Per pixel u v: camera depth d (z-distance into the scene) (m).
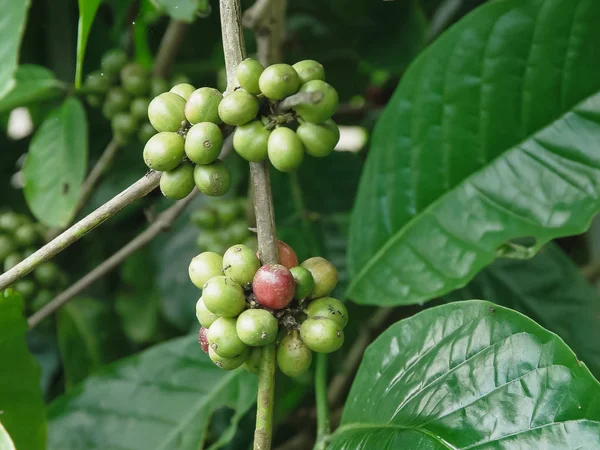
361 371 0.31
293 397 0.48
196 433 0.38
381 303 0.36
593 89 0.33
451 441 0.25
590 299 0.40
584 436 0.23
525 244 0.41
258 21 0.42
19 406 0.32
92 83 0.47
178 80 0.48
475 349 0.27
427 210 0.37
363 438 0.28
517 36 0.33
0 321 0.31
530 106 0.34
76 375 0.54
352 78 0.62
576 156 0.33
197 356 0.41
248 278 0.24
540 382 0.25
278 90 0.23
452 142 0.36
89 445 0.39
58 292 0.52
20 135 0.64
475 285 0.40
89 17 0.30
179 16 0.38
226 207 0.51
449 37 0.34
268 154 0.24
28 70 0.46
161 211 0.60
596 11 0.32
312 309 0.25
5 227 0.49
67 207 0.43
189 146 0.23
